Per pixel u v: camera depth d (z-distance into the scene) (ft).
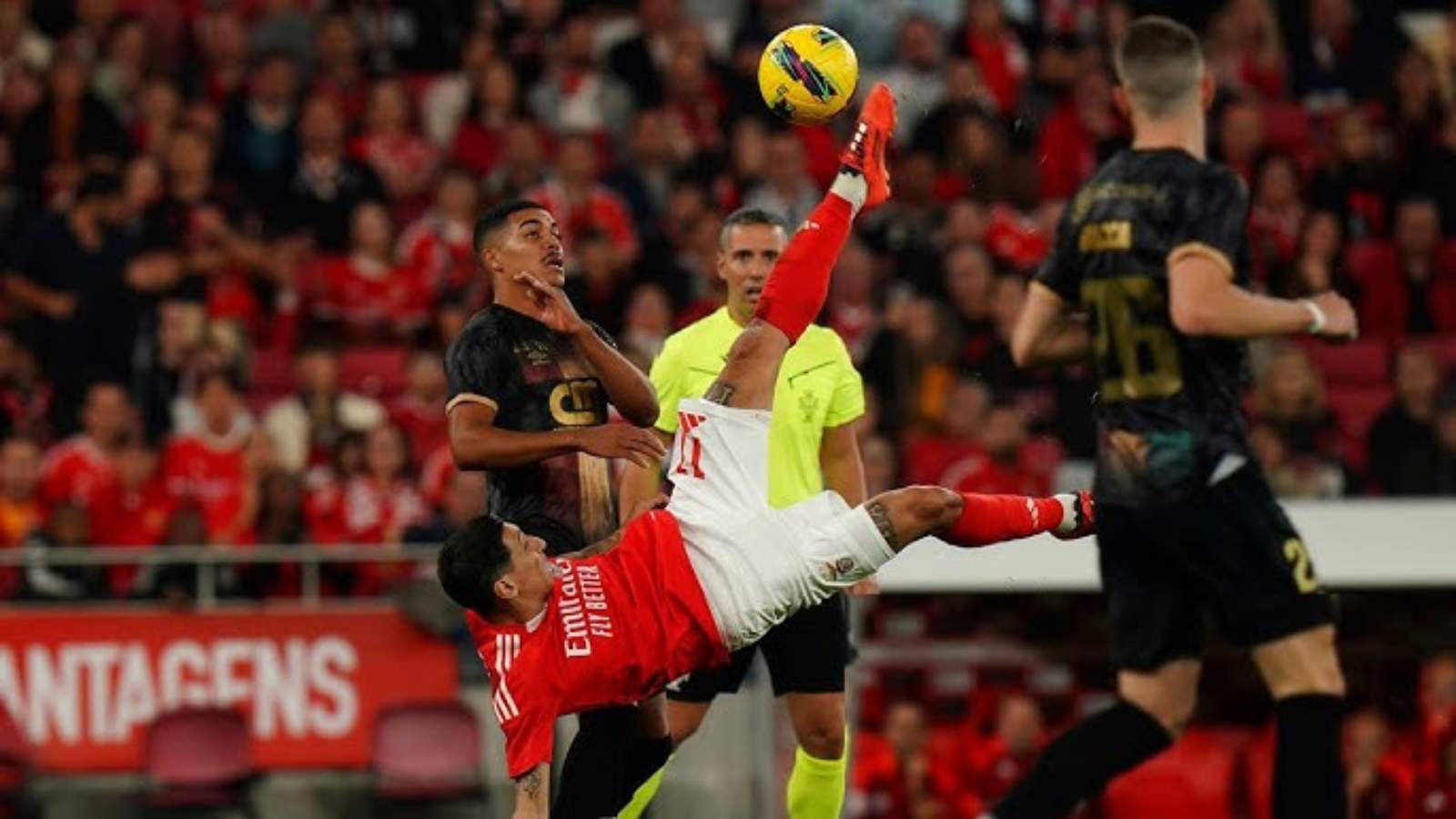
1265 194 176.86
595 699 76.13
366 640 145.07
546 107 189.37
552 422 81.00
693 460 77.46
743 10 211.61
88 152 178.09
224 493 150.10
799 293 77.92
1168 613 78.95
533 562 76.18
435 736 143.23
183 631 143.95
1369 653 144.46
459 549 76.07
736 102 189.98
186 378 160.86
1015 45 193.98
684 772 136.36
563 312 79.25
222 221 170.40
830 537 75.82
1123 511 78.48
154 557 141.69
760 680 136.87
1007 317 160.86
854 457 95.35
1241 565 77.36
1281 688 77.87
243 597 146.92
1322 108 200.34
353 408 157.58
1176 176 77.56
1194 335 76.43
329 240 174.81
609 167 180.14
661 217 179.93
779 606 76.13
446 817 144.56
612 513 83.05
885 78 192.85
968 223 170.91
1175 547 77.87
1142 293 77.77
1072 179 181.16
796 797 93.50
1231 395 77.92
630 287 165.07
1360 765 138.72
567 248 172.35
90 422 151.64
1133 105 79.51
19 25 189.98
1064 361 82.64
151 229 166.50
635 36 192.44
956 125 181.16
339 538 148.56
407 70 195.72
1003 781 141.18
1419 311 175.32
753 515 76.33
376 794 142.41
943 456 151.53
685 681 92.53
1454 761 138.72
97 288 163.73
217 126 178.19
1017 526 76.89
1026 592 144.66
